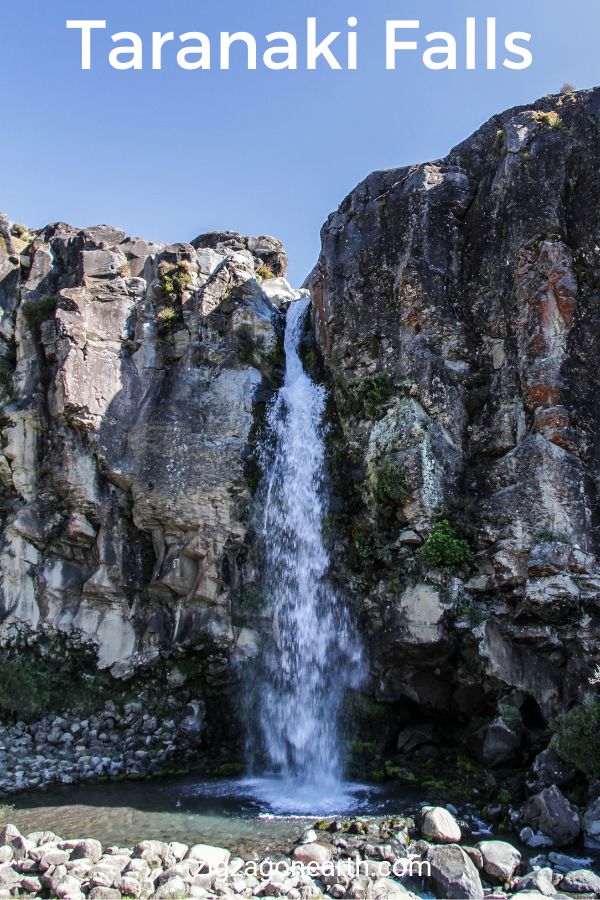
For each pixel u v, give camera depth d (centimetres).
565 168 1528
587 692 1270
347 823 1134
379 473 1534
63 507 1820
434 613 1421
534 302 1473
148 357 1889
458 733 1459
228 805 1280
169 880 930
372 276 1694
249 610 1669
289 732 1573
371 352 1661
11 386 1936
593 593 1311
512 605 1388
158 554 1753
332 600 1584
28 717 1673
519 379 1490
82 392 1808
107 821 1192
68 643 1747
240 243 2439
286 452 1767
